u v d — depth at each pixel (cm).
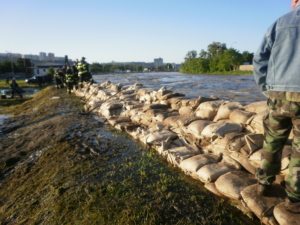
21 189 532
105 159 529
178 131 566
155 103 779
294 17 268
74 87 1836
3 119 1472
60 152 621
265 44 289
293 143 279
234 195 346
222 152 442
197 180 418
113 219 349
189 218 331
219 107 562
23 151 738
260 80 304
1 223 453
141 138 615
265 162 312
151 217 337
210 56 10094
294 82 263
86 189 421
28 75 8281
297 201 285
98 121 872
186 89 1969
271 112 293
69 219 379
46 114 1232
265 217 305
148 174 440
